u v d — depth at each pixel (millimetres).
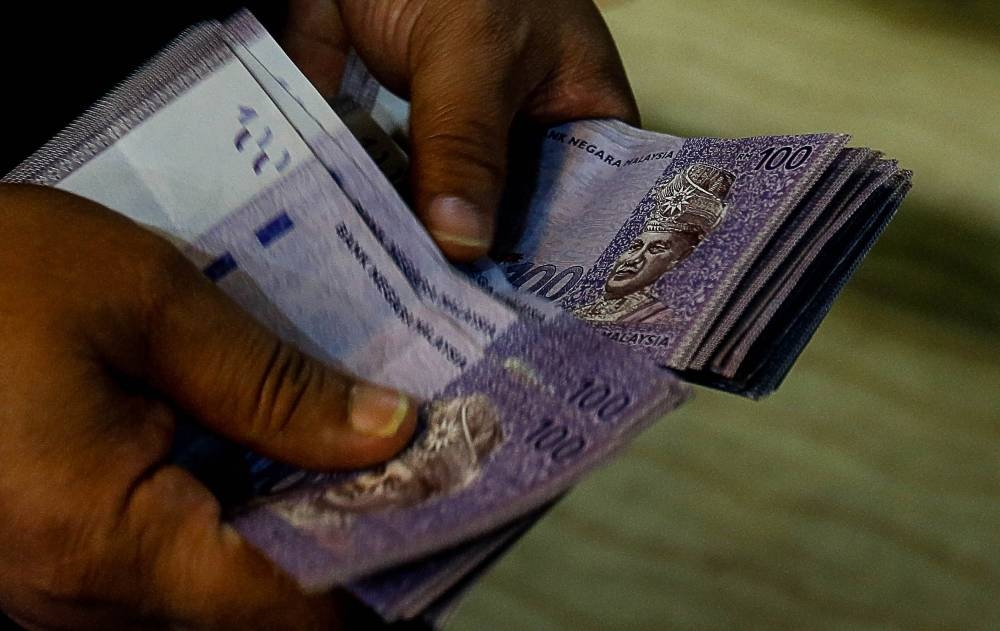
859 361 1614
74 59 1072
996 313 1621
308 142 839
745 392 754
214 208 827
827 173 867
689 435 1591
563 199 1006
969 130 1758
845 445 1555
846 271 822
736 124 1794
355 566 623
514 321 784
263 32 859
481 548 648
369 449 711
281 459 734
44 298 680
